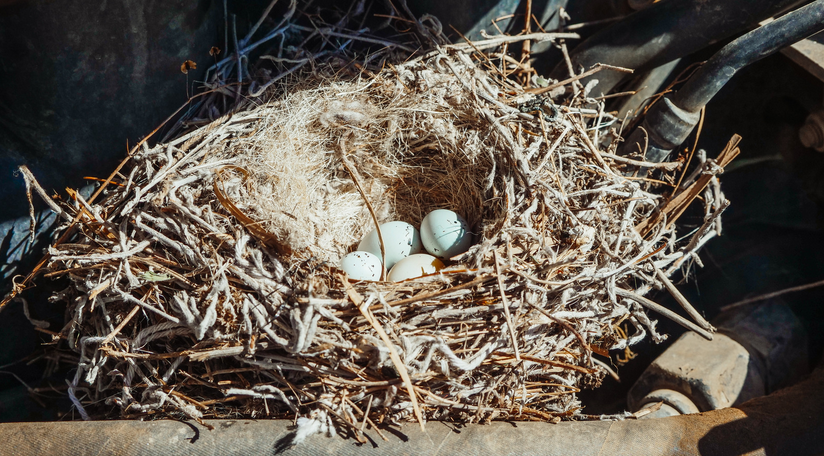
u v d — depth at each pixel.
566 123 0.33
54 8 0.30
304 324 0.28
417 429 0.30
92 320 0.32
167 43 0.32
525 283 0.30
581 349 0.31
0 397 0.34
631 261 0.30
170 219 0.31
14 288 0.31
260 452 0.29
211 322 0.29
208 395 0.31
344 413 0.29
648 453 0.29
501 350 0.30
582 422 0.30
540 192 0.32
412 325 0.30
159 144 0.33
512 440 0.29
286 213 0.32
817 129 0.34
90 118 0.32
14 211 0.32
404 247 0.34
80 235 0.33
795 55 0.33
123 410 0.31
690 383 0.34
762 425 0.29
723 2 0.33
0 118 0.32
